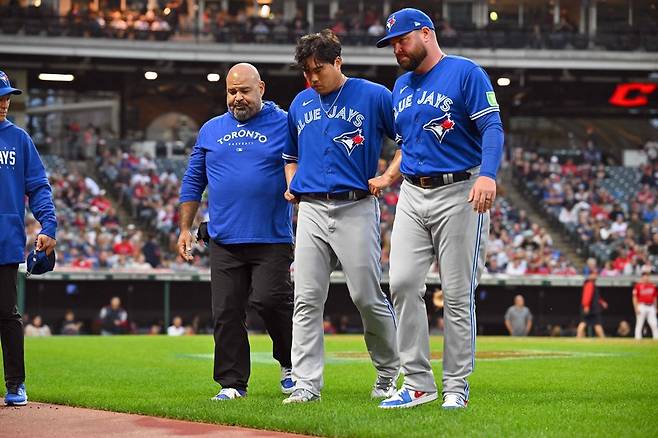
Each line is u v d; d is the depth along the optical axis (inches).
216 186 934.4
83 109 4901.6
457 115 788.6
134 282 3479.3
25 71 4608.8
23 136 913.5
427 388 810.8
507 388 1050.7
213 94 4950.8
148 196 4151.1
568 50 4439.0
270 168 929.5
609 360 1631.4
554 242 4077.3
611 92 4923.7
